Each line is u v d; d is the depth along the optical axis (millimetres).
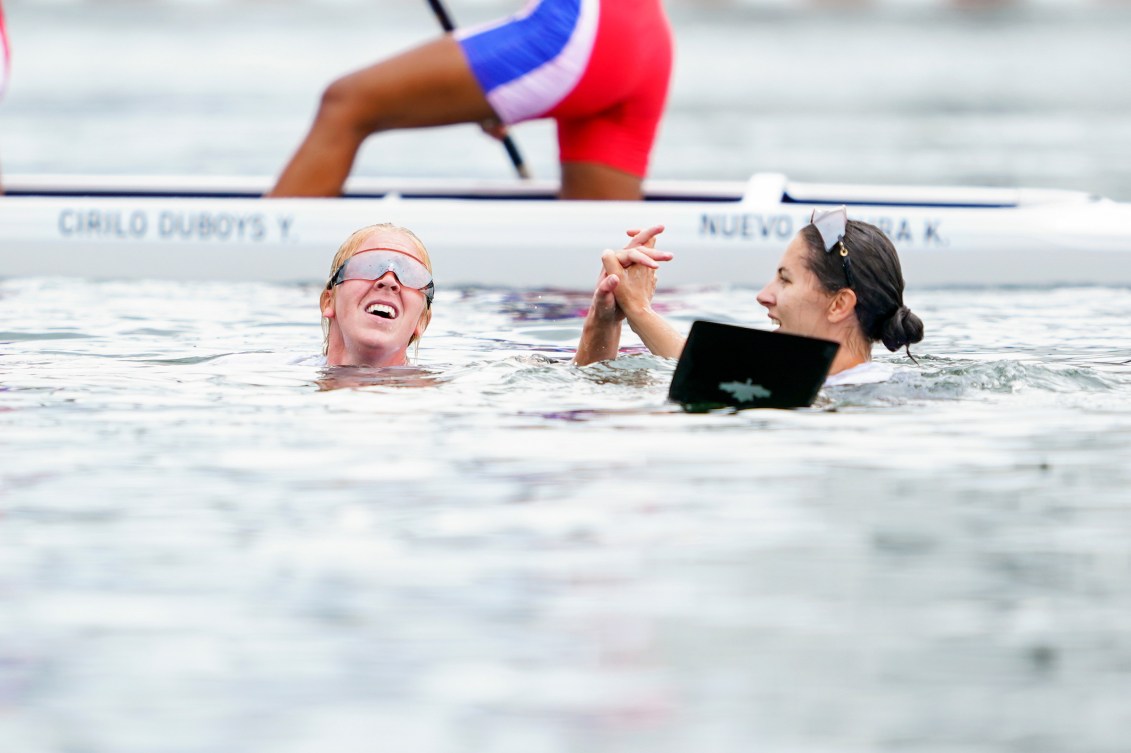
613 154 21562
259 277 19938
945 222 19891
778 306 12133
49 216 20109
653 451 9992
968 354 14117
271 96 61938
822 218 11992
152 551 7965
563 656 6664
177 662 6598
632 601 7277
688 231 19781
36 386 12008
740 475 9398
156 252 20016
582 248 19719
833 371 12031
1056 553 7953
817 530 8320
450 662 6602
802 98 63156
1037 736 5910
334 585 7484
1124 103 59719
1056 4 175000
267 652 6703
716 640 6828
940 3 178125
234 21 137750
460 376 12422
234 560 7832
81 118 50750
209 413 11086
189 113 53219
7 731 5973
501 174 36406
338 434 10461
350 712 6145
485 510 8656
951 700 6238
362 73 20828
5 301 17594
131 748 5832
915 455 9891
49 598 7305
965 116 54188
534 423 10773
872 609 7180
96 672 6496
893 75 77438
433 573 7637
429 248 19812
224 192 22875
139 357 13477
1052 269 19891
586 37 20594
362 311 12656
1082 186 31797
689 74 78375
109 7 161875
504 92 20797
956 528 8352
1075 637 6852
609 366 12445
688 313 17203
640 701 6234
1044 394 11750
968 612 7148
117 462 9688
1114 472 9484
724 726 6020
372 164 38344
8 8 154125
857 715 6105
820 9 164125
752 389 11211
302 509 8688
